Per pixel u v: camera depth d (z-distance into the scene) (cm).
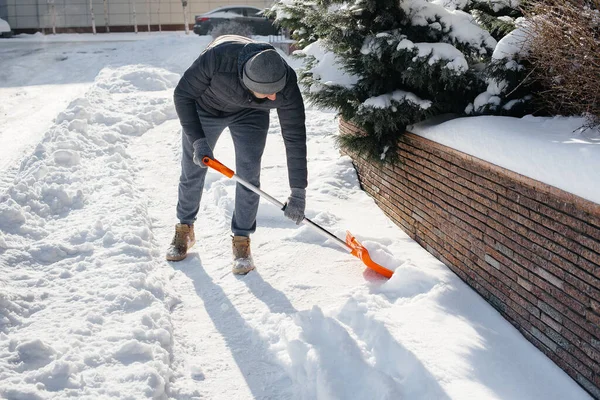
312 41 525
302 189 370
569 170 251
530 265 291
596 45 290
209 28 2323
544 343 285
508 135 300
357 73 420
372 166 496
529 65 349
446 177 369
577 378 264
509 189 304
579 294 258
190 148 391
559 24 309
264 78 321
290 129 360
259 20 2305
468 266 350
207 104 376
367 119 400
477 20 415
